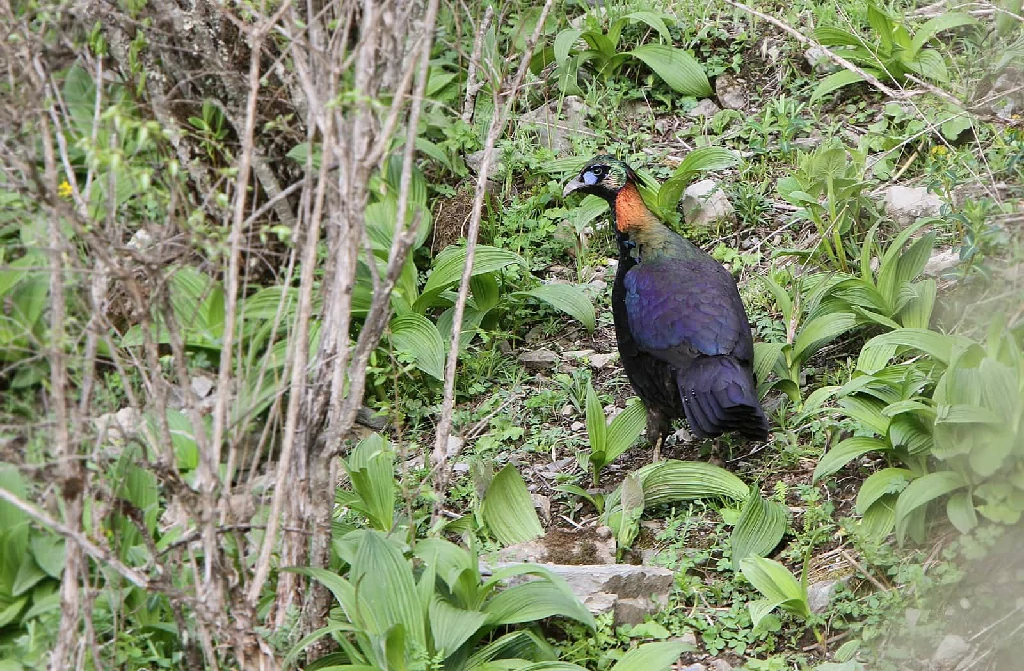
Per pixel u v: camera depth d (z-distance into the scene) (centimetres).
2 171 823
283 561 839
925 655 855
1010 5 1383
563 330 1275
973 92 1351
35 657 811
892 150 1288
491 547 982
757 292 1236
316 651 850
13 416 896
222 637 782
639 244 1129
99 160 703
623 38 1568
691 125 1458
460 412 1153
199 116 1048
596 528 1015
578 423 1158
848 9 1517
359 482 965
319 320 994
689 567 965
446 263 1209
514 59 1483
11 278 1057
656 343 1057
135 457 888
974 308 1112
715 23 1561
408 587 831
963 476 921
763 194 1363
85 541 722
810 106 1433
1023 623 847
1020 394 901
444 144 1375
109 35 946
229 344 764
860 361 1068
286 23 807
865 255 1148
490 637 878
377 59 803
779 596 891
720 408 1003
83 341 902
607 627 897
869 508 960
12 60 805
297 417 827
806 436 1098
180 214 907
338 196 815
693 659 891
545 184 1397
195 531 790
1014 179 1245
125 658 808
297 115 1071
